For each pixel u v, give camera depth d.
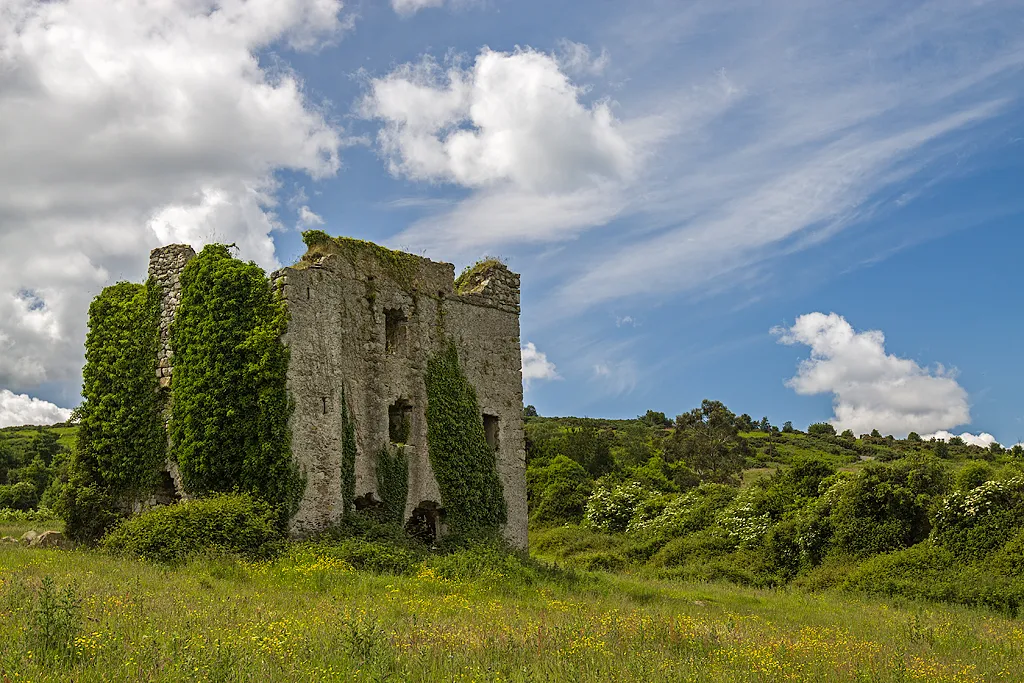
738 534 38.19
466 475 29.36
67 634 10.65
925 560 30.80
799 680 12.94
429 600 18.08
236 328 24.61
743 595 27.94
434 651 12.02
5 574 16.02
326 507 24.41
